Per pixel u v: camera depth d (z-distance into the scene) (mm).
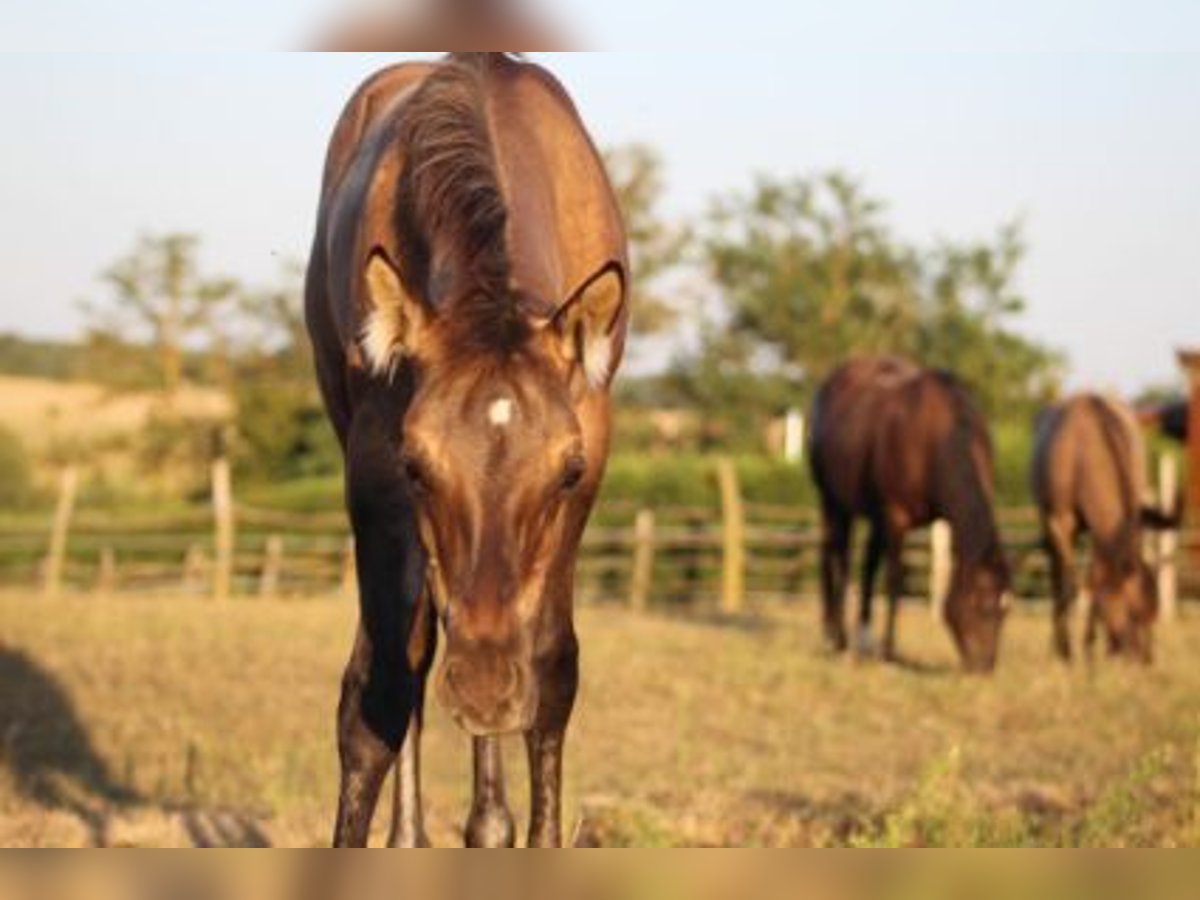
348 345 5402
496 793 5570
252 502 28531
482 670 4168
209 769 9641
